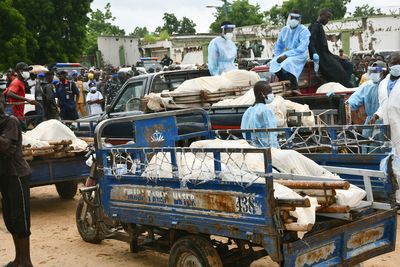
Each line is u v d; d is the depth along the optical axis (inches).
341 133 250.2
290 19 390.6
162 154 198.8
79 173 327.3
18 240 224.4
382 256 231.6
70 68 1272.1
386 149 235.8
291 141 255.6
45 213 338.0
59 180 321.1
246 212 167.0
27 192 223.1
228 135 253.0
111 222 226.2
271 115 247.9
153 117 235.6
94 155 239.3
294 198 157.9
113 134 386.6
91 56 2087.8
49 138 322.3
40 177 314.5
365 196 191.9
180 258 192.9
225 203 173.2
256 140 245.6
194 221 184.2
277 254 159.5
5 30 1374.3
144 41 2076.8
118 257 245.0
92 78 780.0
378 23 1470.2
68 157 322.7
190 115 330.6
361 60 776.3
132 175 207.6
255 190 164.1
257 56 1293.1
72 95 588.4
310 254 167.3
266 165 159.9
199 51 1809.8
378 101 328.8
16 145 217.9
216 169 178.2
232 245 227.8
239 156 190.7
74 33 1540.4
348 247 178.1
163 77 387.2
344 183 164.4
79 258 246.1
